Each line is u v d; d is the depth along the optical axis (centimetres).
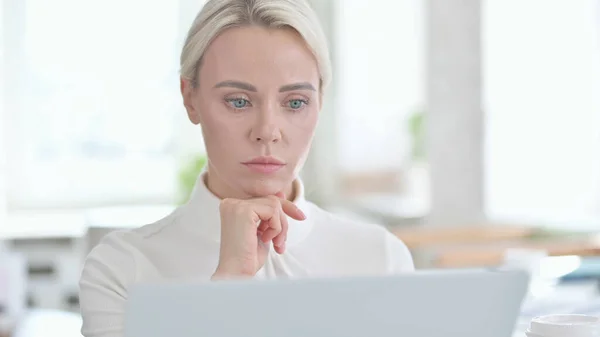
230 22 122
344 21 670
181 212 138
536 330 109
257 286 78
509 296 83
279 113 123
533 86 552
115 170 637
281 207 123
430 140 557
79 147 631
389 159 648
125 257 134
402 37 644
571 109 538
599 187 524
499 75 560
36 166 625
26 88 620
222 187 134
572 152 537
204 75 124
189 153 640
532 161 552
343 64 671
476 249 396
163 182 643
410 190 630
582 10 532
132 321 77
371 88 661
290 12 121
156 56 635
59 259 501
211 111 123
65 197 629
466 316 82
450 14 548
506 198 561
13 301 306
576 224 491
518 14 554
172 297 77
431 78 556
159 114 639
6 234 504
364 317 81
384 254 144
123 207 633
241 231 120
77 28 624
